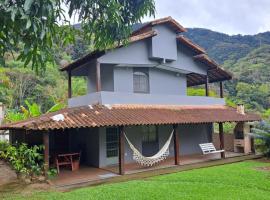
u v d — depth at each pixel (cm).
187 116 1409
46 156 994
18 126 1105
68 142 1642
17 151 1021
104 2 580
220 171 1141
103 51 1302
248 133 1616
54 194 838
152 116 1287
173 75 1755
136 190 859
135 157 1217
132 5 630
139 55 1502
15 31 468
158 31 1542
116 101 1341
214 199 761
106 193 833
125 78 1530
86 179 1075
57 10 518
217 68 1820
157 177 1070
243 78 4684
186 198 772
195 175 1070
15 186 937
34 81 3641
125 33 647
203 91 3272
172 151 1614
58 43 634
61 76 4094
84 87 3591
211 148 1581
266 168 1219
